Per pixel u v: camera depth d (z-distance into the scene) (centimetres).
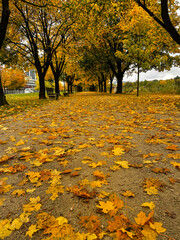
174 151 264
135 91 2650
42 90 1716
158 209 145
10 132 414
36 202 159
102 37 1989
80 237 117
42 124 493
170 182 185
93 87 6281
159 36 1311
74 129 420
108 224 130
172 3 1223
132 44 1358
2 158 250
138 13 1207
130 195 163
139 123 456
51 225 130
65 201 161
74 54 1909
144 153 263
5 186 186
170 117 519
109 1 859
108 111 697
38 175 204
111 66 2347
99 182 185
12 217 142
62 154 268
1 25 892
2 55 1577
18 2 1266
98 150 283
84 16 1121
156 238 117
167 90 2092
